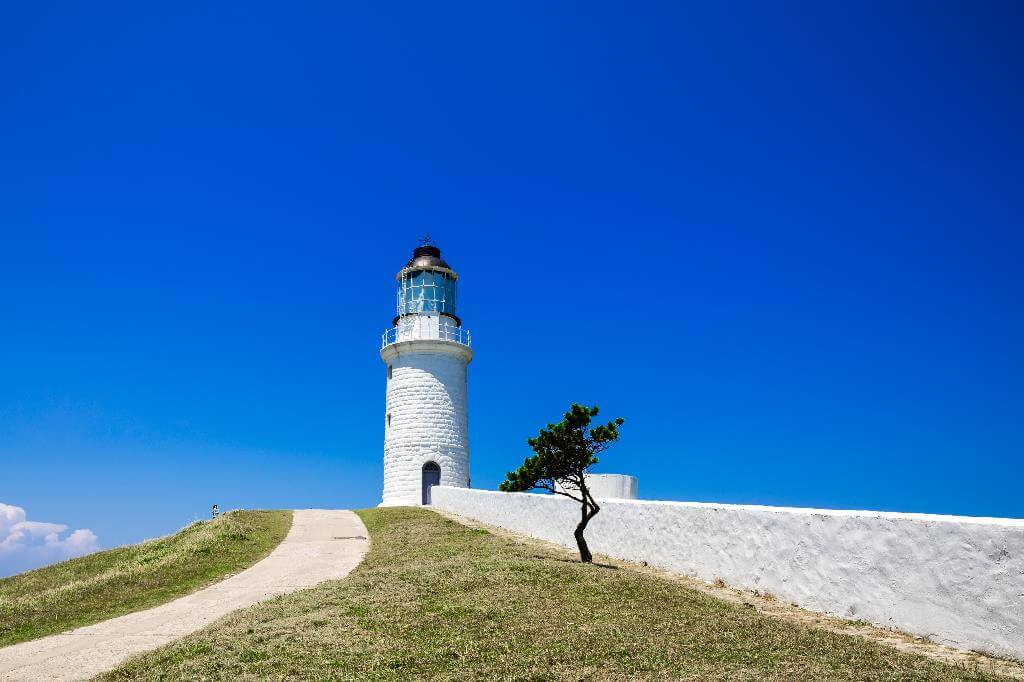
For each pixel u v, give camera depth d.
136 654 13.57
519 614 12.73
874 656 9.77
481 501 33.53
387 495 46.53
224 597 19.11
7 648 14.78
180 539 30.50
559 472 19.05
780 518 14.09
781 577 13.95
